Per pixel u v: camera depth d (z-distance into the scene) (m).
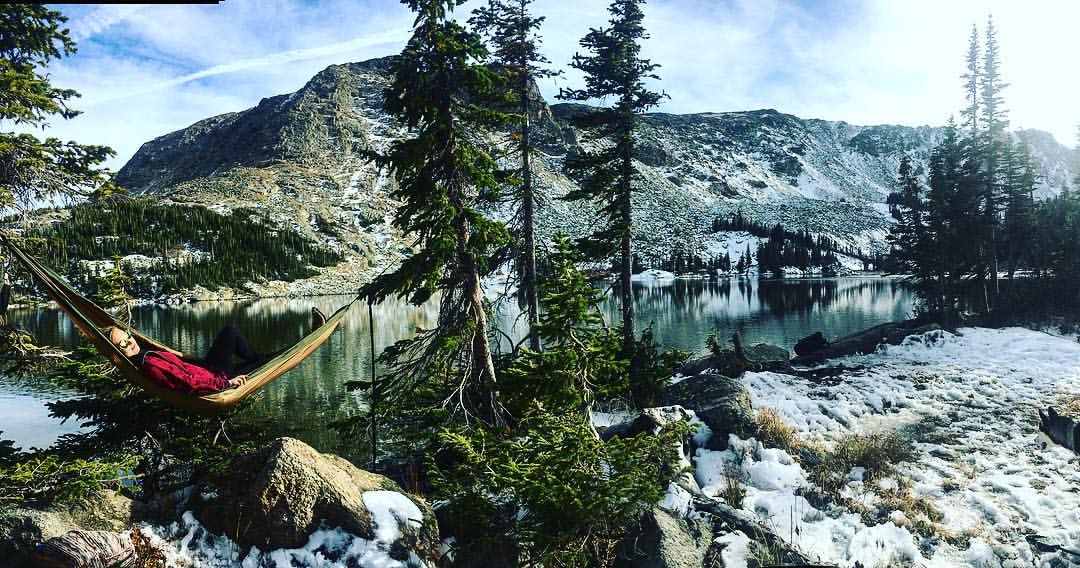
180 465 11.53
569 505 8.26
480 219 13.67
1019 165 47.03
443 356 14.72
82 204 10.91
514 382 11.20
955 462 15.09
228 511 8.76
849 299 83.56
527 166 19.19
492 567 8.97
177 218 179.38
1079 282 39.00
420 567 8.68
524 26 18.95
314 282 177.38
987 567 10.36
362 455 20.22
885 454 15.43
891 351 30.05
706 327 53.81
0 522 7.95
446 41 13.05
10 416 28.09
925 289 44.25
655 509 9.75
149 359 5.04
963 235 41.38
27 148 9.82
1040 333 29.62
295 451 9.22
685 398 17.59
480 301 14.74
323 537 8.67
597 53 22.19
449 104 13.75
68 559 7.33
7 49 10.75
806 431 17.78
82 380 11.64
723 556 9.42
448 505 9.91
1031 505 12.38
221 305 121.94
